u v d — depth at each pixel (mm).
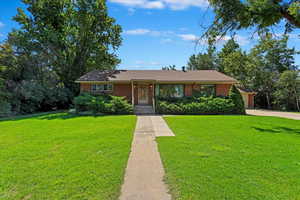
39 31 21219
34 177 3535
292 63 27797
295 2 8508
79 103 15523
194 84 18016
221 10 10227
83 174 3672
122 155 4879
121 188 3170
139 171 3900
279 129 8922
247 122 10867
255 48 27219
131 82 17359
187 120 11586
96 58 24625
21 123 10719
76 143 6090
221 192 3012
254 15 9633
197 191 3053
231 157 4727
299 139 6801
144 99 18594
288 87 25406
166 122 10883
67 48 22656
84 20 21562
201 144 5992
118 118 12445
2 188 3133
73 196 2889
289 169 3951
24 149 5395
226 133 7699
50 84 21453
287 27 10734
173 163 4328
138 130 8539
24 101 18047
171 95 18203
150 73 19953
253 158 4652
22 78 19188
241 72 30188
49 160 4469
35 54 20688
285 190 3072
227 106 15805
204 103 15922
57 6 21984
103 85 18344
